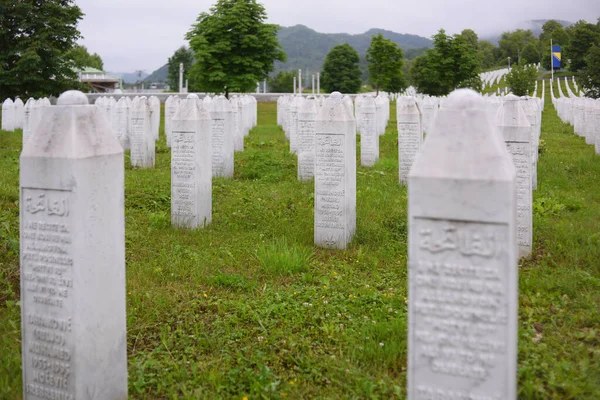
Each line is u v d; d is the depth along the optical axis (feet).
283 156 55.88
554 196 36.52
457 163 10.70
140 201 35.78
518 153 25.22
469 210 10.57
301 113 44.75
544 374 14.69
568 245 26.17
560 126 88.43
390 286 22.29
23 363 13.61
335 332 17.94
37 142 13.07
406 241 28.50
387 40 143.43
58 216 12.88
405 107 43.06
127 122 63.62
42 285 13.21
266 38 103.19
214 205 35.91
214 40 103.40
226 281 22.13
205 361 16.29
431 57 131.34
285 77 273.75
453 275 10.78
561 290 20.76
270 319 18.90
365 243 28.35
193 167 30.53
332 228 28.07
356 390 14.48
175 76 251.60
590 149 60.29
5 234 26.30
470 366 10.78
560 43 322.55
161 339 17.49
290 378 15.35
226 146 45.16
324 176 28.04
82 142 12.83
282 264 23.76
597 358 15.48
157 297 20.51
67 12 124.26
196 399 14.06
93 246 13.07
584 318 18.16
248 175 46.55
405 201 36.29
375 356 16.21
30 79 116.67
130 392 14.74
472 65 130.00
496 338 10.56
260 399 14.33
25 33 122.11
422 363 11.13
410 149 43.16
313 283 22.72
